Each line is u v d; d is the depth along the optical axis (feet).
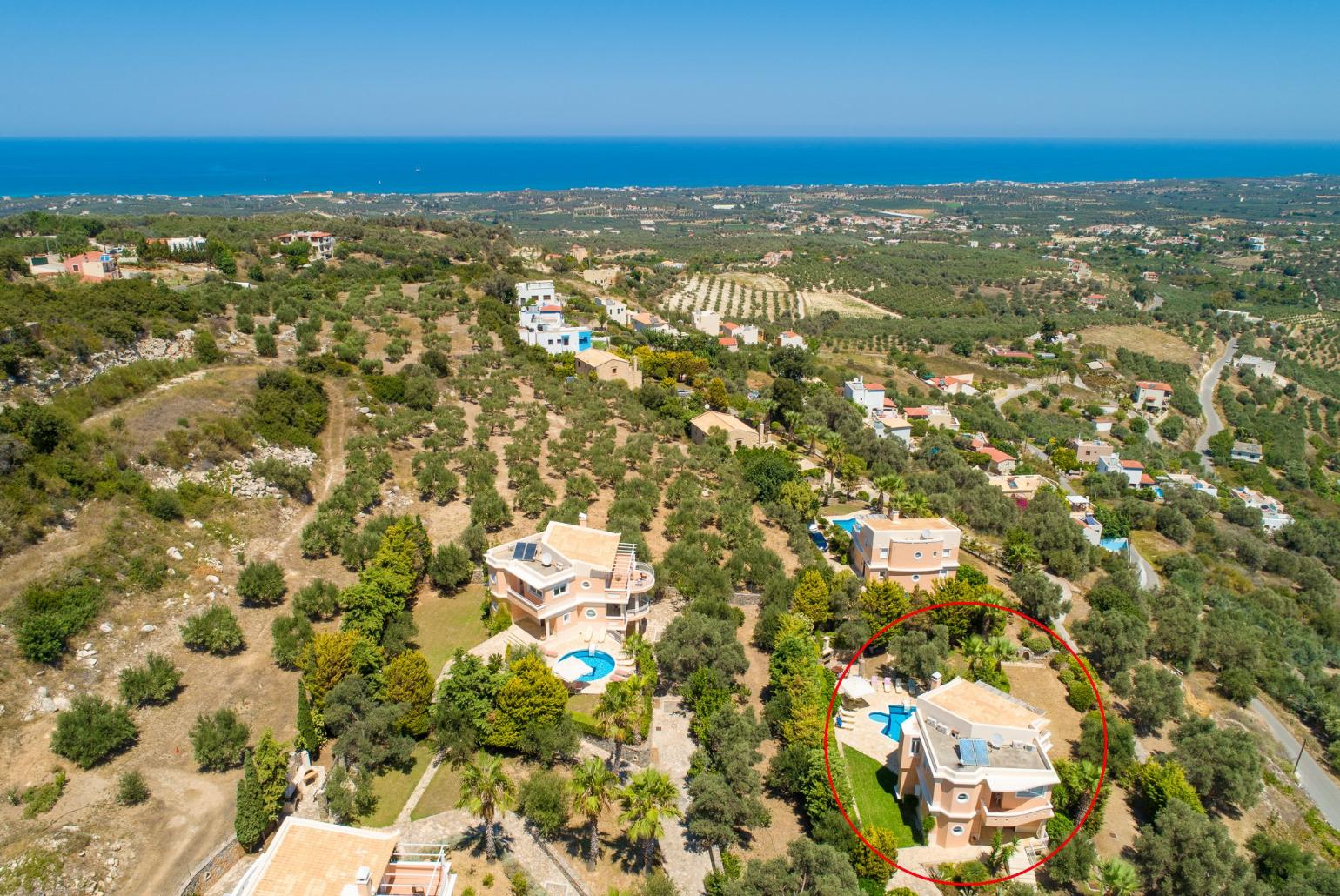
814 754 171.42
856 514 318.24
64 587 177.99
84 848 133.08
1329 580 391.45
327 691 169.07
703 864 154.61
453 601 224.12
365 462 276.00
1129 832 181.47
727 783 164.14
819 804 165.07
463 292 525.34
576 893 141.79
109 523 199.11
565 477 299.58
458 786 160.86
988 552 308.19
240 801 138.72
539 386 390.21
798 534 280.92
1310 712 258.98
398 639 195.52
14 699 154.61
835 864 148.46
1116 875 155.53
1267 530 462.19
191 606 194.80
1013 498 376.48
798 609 230.68
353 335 390.63
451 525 259.39
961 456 458.09
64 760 148.77
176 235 571.69
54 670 164.14
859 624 229.45
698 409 429.38
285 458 264.72
